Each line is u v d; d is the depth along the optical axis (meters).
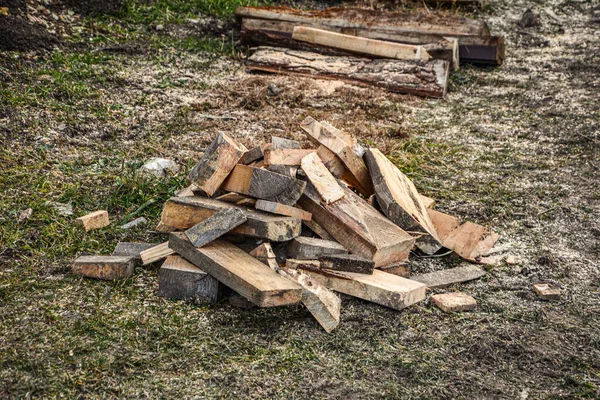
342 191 3.87
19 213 4.20
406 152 5.88
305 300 3.32
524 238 4.54
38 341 3.07
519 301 3.77
